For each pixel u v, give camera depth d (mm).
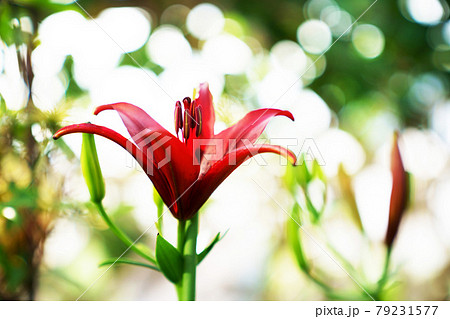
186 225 510
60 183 663
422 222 920
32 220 653
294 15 1136
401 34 1110
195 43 1113
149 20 1088
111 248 875
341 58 1112
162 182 496
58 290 821
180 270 508
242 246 1002
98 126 494
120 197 774
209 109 521
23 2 666
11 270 647
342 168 609
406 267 839
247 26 1138
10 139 649
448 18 1082
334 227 690
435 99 1140
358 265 598
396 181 564
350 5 1091
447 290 860
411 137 1100
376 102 1154
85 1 986
